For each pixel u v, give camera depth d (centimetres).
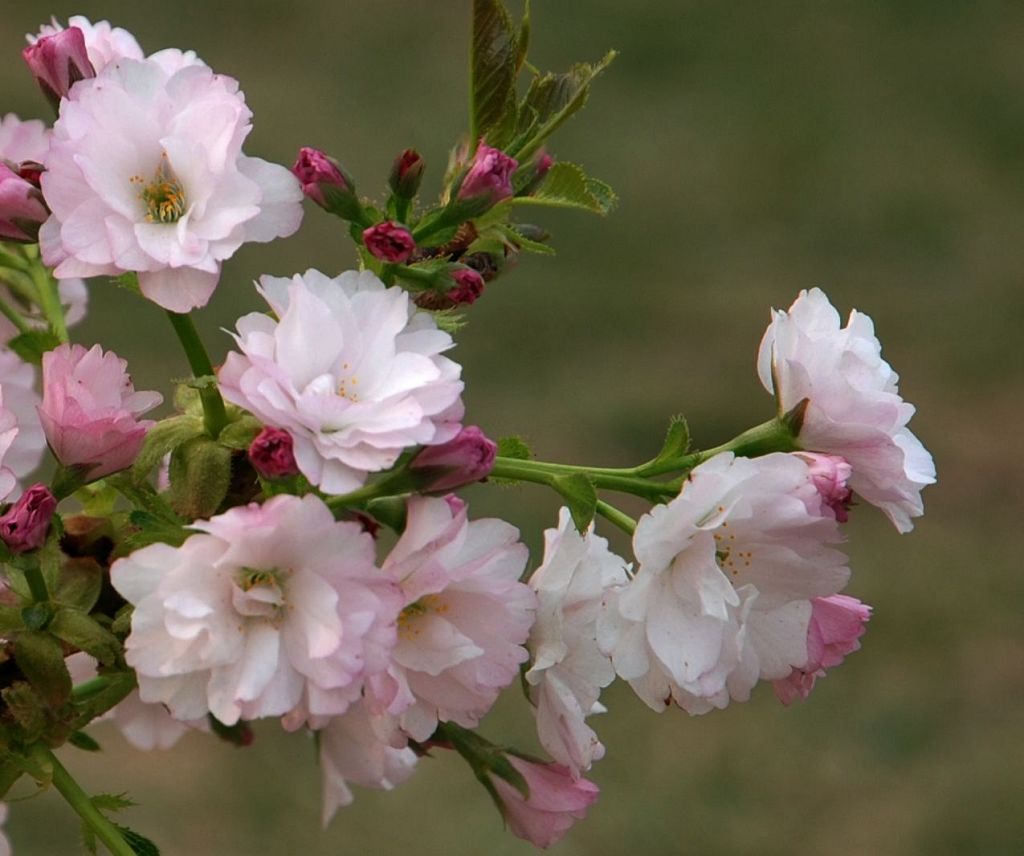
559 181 81
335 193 78
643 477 79
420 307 80
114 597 80
